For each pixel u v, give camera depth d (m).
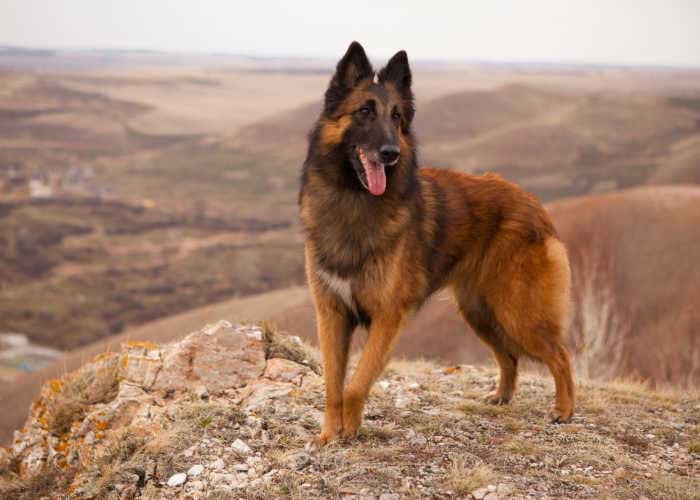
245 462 5.59
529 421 6.67
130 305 172.00
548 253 6.64
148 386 7.16
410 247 6.08
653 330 43.81
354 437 5.96
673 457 6.04
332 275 6.05
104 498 5.43
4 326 147.00
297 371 7.40
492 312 6.93
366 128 5.86
